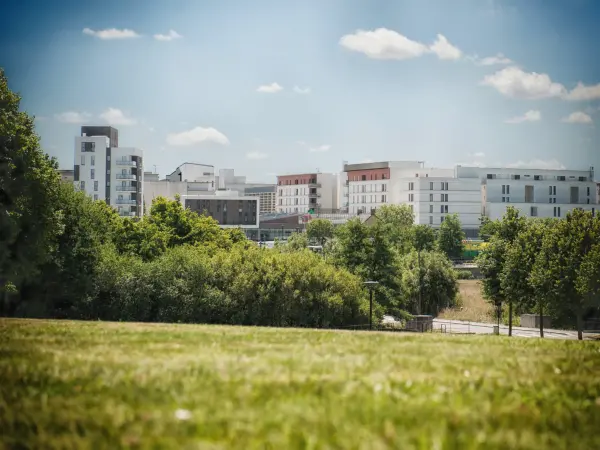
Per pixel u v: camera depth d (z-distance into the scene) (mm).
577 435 8781
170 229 78062
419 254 94062
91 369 11812
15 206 44594
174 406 9438
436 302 91125
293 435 8195
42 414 9164
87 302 59188
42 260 48594
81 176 164375
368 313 65312
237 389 10359
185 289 60875
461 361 13664
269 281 62656
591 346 17641
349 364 12719
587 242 55281
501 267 66750
